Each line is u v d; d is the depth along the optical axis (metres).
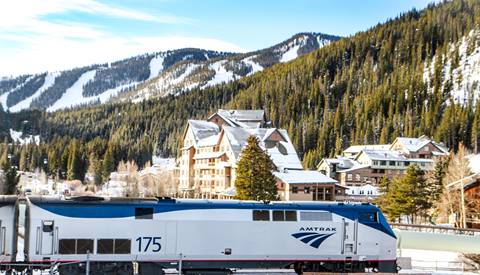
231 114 162.38
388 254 37.19
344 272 36.53
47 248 31.72
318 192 98.88
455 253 49.75
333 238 36.31
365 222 37.03
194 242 34.16
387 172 141.75
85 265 32.50
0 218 31.48
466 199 70.75
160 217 33.75
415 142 159.62
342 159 147.25
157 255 33.56
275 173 98.62
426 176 89.62
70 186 133.12
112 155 161.00
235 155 105.75
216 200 35.62
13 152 189.75
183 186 125.81
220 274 35.00
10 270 31.55
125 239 33.03
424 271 38.25
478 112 193.25
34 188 132.12
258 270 37.97
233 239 34.81
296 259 35.81
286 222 35.69
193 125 127.50
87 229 32.44
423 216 80.50
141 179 128.25
